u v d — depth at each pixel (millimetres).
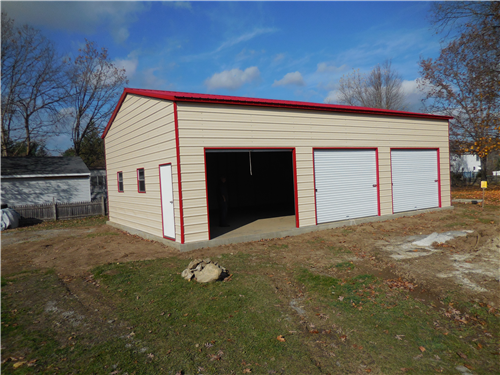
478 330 4051
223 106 8359
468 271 5688
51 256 8211
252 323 4262
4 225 13641
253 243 8414
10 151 27688
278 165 18391
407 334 3986
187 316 4469
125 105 11320
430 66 23312
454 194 19547
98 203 17078
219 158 16438
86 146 32250
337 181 10414
